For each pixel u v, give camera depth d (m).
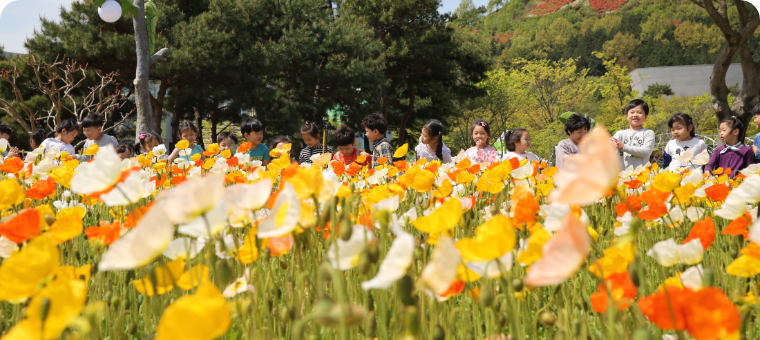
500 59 69.94
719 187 1.61
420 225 0.91
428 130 4.58
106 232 1.22
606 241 1.66
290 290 1.18
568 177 0.57
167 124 20.17
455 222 0.90
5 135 5.49
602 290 0.83
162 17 14.76
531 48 74.44
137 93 7.61
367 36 17.98
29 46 13.95
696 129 29.75
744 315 0.88
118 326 1.12
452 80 23.42
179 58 13.88
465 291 1.24
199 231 0.85
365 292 1.04
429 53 20.80
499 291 1.31
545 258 0.61
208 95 16.06
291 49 15.23
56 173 1.75
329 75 15.85
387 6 20.86
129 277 1.22
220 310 0.59
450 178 2.24
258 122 5.06
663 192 1.57
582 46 80.06
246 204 1.01
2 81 14.70
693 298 0.68
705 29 73.50
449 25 22.41
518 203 1.24
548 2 107.56
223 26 14.52
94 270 1.28
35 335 0.62
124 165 2.49
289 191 0.91
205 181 0.81
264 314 1.14
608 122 30.56
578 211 1.11
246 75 14.95
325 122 4.38
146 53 7.65
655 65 73.62
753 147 4.80
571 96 29.72
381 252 1.28
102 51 13.84
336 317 0.60
